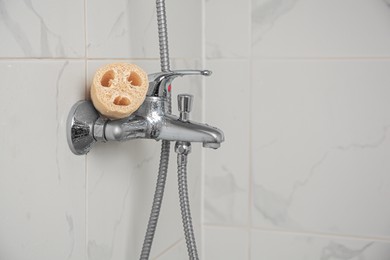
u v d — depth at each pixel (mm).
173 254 1127
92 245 829
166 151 891
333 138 1181
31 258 697
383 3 1136
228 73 1237
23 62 672
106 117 779
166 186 1075
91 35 807
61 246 754
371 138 1160
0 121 641
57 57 732
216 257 1282
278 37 1198
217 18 1234
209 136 810
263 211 1239
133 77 768
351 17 1152
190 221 919
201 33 1238
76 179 782
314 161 1196
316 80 1182
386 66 1142
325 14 1167
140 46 958
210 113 1258
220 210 1269
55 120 731
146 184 1002
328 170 1189
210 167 1268
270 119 1218
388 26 1136
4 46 642
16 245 671
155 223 898
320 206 1201
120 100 750
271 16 1199
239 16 1219
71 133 754
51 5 718
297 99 1196
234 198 1257
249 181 1243
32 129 690
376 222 1170
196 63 1209
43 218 716
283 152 1215
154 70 1016
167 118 823
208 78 1252
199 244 1274
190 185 1199
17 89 664
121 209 913
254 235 1250
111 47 863
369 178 1167
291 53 1192
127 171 928
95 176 830
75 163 777
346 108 1169
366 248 1180
